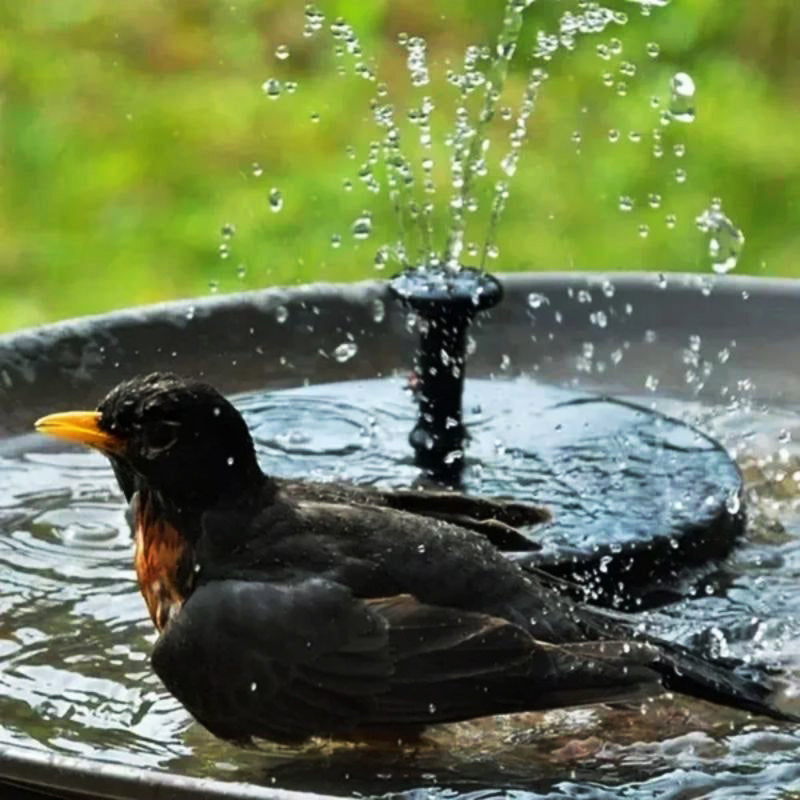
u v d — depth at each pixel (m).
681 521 8.04
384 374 10.34
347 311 10.50
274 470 8.68
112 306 16.38
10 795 5.98
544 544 7.79
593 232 17.12
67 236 17.55
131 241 17.39
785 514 8.80
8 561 8.29
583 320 10.56
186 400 6.86
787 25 19.80
